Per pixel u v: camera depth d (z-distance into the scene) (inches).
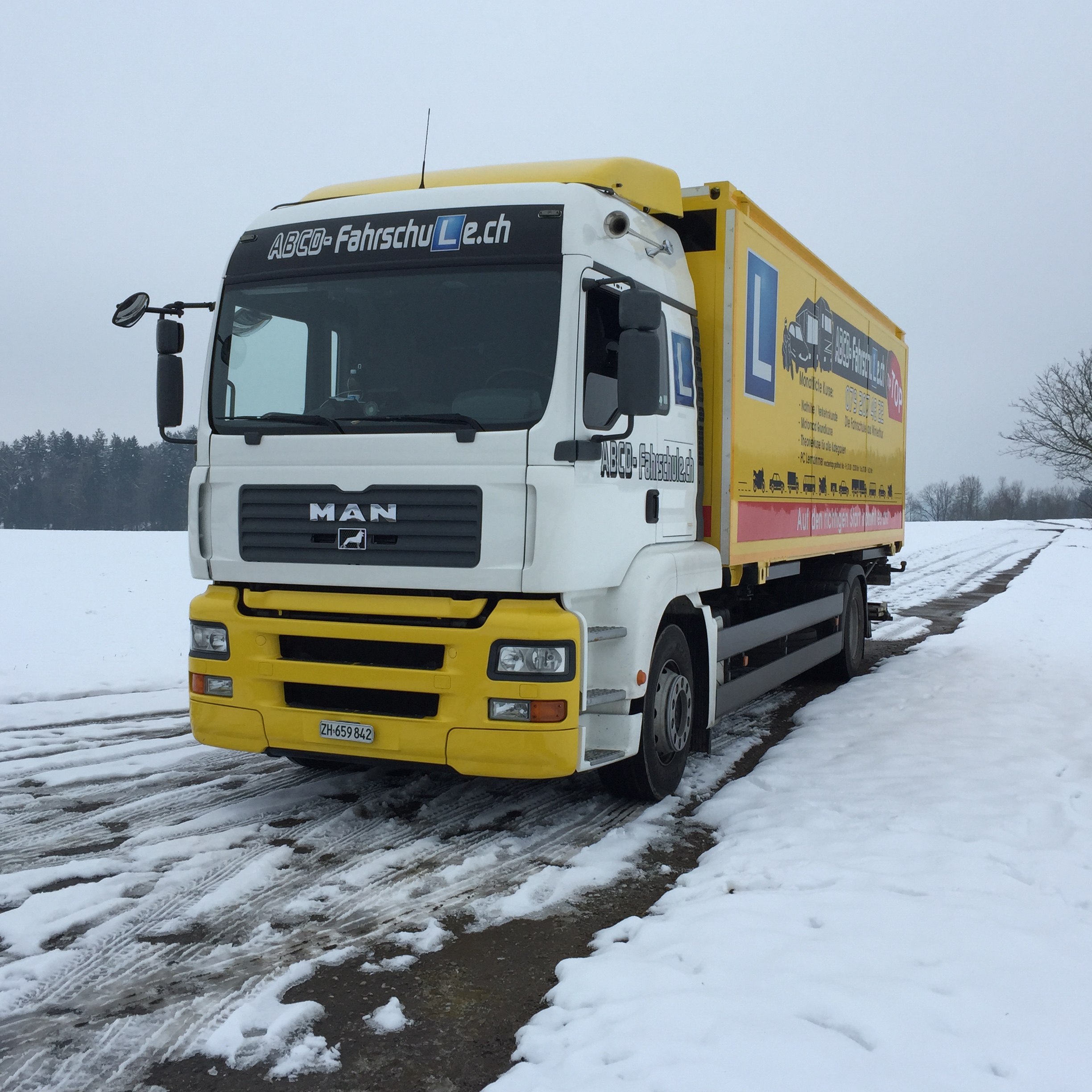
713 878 172.2
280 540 199.9
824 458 339.0
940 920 148.9
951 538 2098.9
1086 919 153.0
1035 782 227.5
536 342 188.4
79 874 177.8
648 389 182.9
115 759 262.7
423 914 162.9
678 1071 108.2
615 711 205.6
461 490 185.3
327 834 202.2
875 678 390.0
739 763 266.1
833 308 344.5
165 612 566.3
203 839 196.7
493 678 184.9
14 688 349.7
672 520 229.5
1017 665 420.8
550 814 219.0
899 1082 106.2
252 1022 127.3
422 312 196.9
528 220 194.7
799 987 126.4
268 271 211.6
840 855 181.8
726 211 245.9
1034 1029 117.4
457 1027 127.1
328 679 196.1
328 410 200.7
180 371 219.1
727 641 257.4
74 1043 122.4
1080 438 1283.2
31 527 3299.7
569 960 140.5
